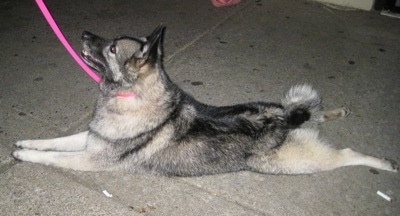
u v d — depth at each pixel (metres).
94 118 1.64
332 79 2.14
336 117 1.92
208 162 1.64
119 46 1.54
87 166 1.66
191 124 1.62
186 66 2.18
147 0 2.69
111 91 1.58
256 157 1.65
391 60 2.27
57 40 2.32
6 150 1.72
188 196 1.63
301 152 1.67
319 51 2.32
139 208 1.59
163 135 1.61
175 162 1.64
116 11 2.57
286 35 2.43
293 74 2.17
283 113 1.70
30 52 2.22
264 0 2.73
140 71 1.54
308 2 2.73
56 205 1.57
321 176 1.73
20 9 2.55
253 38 2.40
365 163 1.73
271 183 1.69
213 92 2.05
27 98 1.95
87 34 1.62
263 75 2.16
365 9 2.65
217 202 1.62
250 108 1.70
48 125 1.84
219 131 1.63
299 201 1.64
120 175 1.68
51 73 2.10
